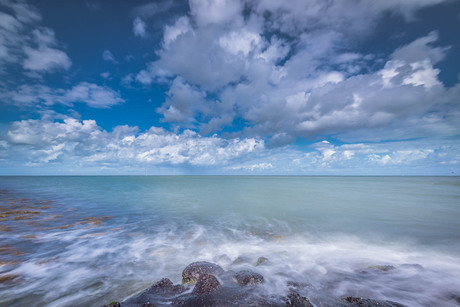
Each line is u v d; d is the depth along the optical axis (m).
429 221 14.41
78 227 12.58
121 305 4.57
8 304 5.00
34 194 32.72
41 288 5.75
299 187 51.78
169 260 7.81
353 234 11.47
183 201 25.31
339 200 25.77
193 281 5.63
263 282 5.56
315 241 10.24
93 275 6.57
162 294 5.02
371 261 7.65
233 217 16.06
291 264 7.30
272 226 13.30
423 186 55.00
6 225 12.55
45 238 10.31
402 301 5.03
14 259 7.74
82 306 4.91
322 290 5.44
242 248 9.18
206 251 8.78
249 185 61.19
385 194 33.00
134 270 6.95
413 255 8.33
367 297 5.18
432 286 5.71
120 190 41.34
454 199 26.05
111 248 9.09
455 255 8.34
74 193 34.84
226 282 5.49
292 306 4.47
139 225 13.46
